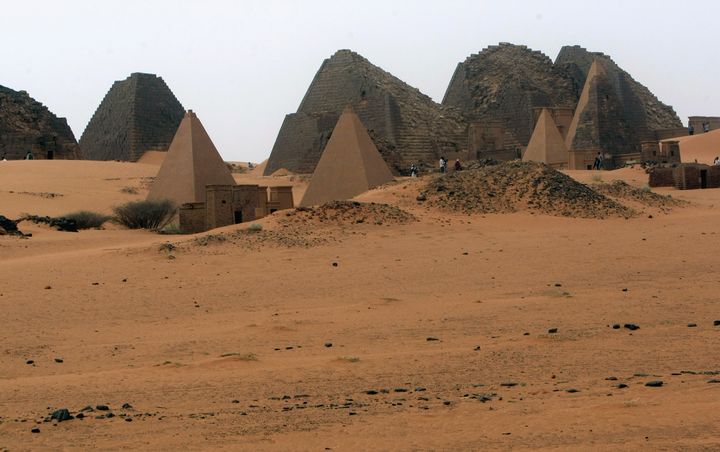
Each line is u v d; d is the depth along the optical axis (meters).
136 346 27.30
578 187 63.22
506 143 171.50
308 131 147.75
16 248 51.94
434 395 19.27
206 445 15.37
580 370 21.44
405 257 45.22
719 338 24.75
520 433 15.27
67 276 40.59
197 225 66.38
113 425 17.05
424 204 61.03
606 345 24.45
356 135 85.06
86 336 29.47
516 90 173.38
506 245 48.41
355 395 19.53
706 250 44.41
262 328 29.14
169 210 75.44
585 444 14.34
